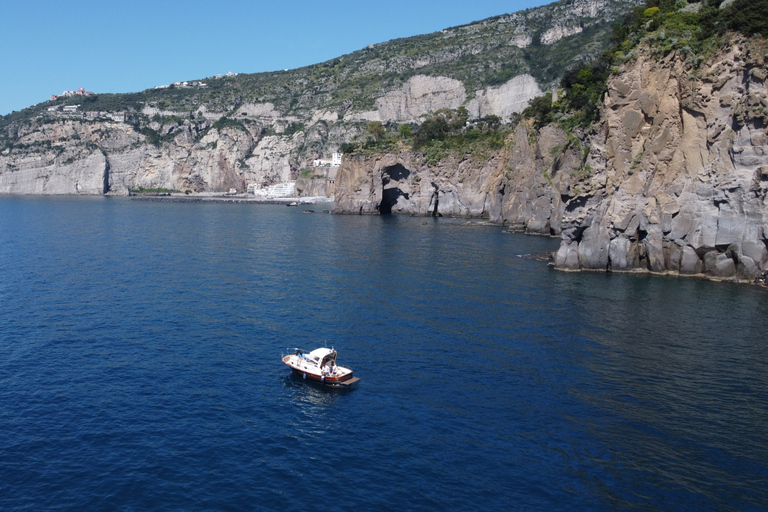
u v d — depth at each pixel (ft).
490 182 599.16
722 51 257.14
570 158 383.04
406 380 149.69
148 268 296.30
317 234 445.37
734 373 152.25
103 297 233.55
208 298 231.09
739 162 248.52
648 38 279.08
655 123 272.72
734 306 213.05
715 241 257.75
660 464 112.68
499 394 141.38
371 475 109.81
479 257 324.19
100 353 169.78
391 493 104.42
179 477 109.19
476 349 170.50
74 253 349.82
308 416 132.16
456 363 160.15
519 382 147.84
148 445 119.96
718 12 270.67
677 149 268.82
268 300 226.99
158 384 148.87
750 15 248.73
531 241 393.09
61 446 119.44
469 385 146.30
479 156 609.42
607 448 118.01
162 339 181.88
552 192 426.92
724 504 101.24
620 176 279.28
